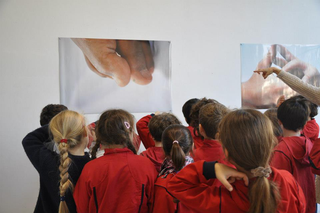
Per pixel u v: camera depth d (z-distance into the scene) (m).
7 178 2.34
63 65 2.42
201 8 2.73
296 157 1.23
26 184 2.38
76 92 2.46
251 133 0.69
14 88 2.33
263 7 2.90
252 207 0.66
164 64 2.65
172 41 2.67
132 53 2.57
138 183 1.04
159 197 1.07
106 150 1.10
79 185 1.02
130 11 2.56
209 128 1.19
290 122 1.31
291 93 2.97
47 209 1.09
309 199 1.28
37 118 2.38
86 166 1.05
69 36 2.43
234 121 0.72
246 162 0.69
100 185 1.00
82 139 1.11
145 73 2.61
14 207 2.36
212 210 0.74
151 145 1.66
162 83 2.66
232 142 0.71
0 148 2.31
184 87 2.71
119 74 2.55
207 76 2.77
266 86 2.92
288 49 2.97
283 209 0.72
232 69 2.84
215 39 2.78
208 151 1.18
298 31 3.00
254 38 2.88
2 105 2.31
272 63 2.93
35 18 2.35
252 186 0.66
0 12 2.28
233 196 0.73
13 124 2.33
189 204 0.78
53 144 1.13
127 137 1.12
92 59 2.48
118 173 1.03
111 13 2.51
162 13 2.63
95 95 2.50
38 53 2.37
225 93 2.83
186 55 2.71
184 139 1.12
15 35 2.31
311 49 3.02
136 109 2.60
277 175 0.76
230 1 2.81
